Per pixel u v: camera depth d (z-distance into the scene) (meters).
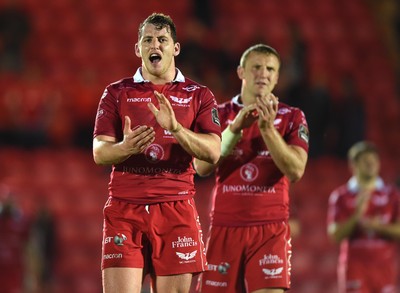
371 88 61.38
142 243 17.52
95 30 60.16
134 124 17.58
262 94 21.58
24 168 49.12
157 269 17.38
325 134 48.53
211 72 53.69
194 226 17.61
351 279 30.62
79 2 61.56
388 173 53.59
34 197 47.53
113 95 17.83
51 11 60.59
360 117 53.44
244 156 21.42
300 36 57.50
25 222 37.75
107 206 17.55
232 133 20.56
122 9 61.84
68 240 46.38
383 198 30.91
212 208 21.80
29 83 52.84
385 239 30.62
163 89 17.77
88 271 45.38
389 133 58.38
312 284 46.62
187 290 17.41
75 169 49.81
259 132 21.44
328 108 52.06
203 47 54.38
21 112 50.38
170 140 17.50
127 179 17.52
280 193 21.48
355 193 31.17
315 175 51.59
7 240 37.22
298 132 21.50
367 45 64.19
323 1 65.88
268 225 21.25
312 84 52.53
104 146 16.97
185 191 17.69
